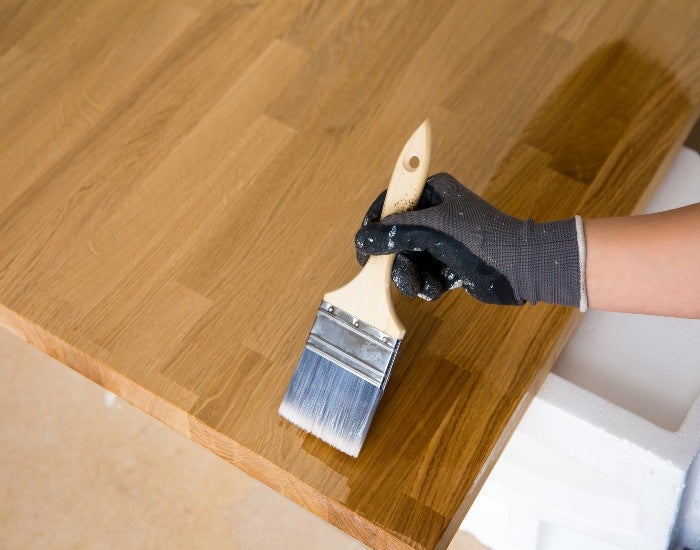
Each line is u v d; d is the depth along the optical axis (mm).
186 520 1717
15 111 1611
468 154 1615
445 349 1395
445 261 1162
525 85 1714
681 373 1544
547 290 1141
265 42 1744
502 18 1812
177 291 1413
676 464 1365
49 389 1820
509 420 1331
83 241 1458
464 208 1161
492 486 1658
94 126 1601
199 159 1569
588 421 1408
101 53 1705
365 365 1210
